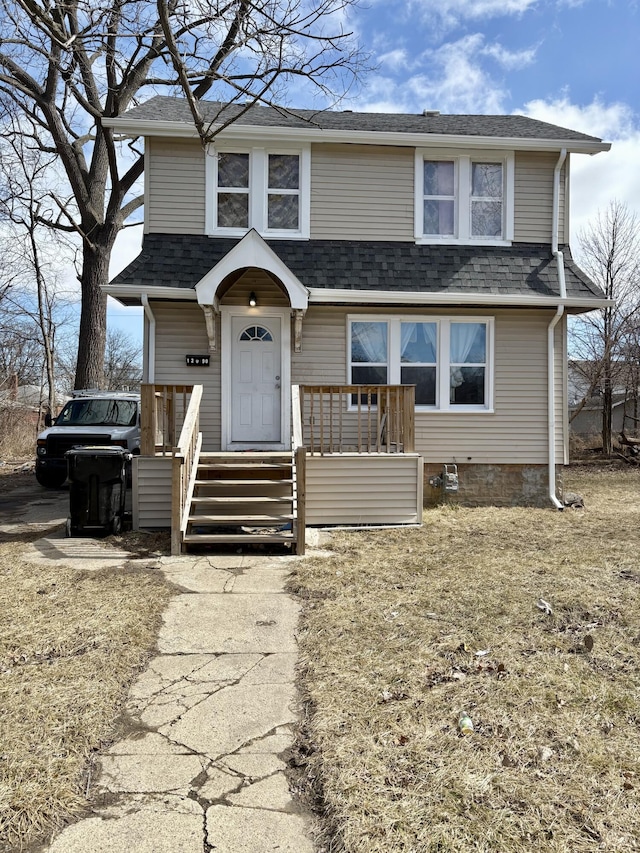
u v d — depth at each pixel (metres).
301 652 3.51
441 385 8.91
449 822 2.01
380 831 1.96
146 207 8.62
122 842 1.95
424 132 9.05
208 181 8.73
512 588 4.64
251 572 5.25
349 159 9.00
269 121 9.26
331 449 7.38
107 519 6.66
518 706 2.80
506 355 9.02
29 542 6.38
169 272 8.20
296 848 1.93
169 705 2.90
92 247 14.32
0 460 15.97
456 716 2.71
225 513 7.02
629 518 8.02
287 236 8.88
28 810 2.07
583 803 2.11
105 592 4.58
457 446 8.96
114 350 38.22
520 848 1.89
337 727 2.62
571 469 15.21
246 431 8.54
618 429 23.14
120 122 8.24
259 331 8.59
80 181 14.42
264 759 2.44
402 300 8.35
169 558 5.73
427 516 8.09
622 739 2.53
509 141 8.92
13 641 3.55
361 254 8.84
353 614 4.09
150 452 7.04
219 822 2.05
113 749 2.51
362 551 6.03
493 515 8.21
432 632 3.73
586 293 8.80
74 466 6.60
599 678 3.10
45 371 22.67
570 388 23.02
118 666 3.27
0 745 2.46
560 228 9.38
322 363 8.73
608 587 4.64
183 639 3.73
